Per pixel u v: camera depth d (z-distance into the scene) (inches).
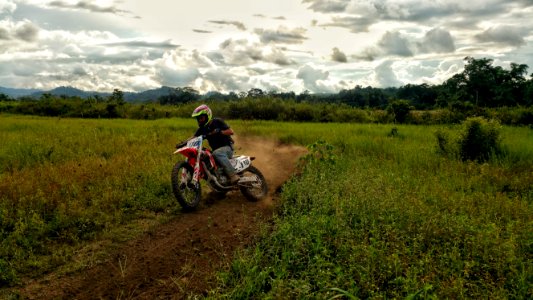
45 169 379.2
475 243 202.7
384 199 265.1
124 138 599.2
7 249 220.8
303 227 229.0
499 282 174.7
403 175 353.1
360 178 323.9
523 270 178.1
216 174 325.1
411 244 211.8
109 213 285.0
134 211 294.4
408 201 266.8
